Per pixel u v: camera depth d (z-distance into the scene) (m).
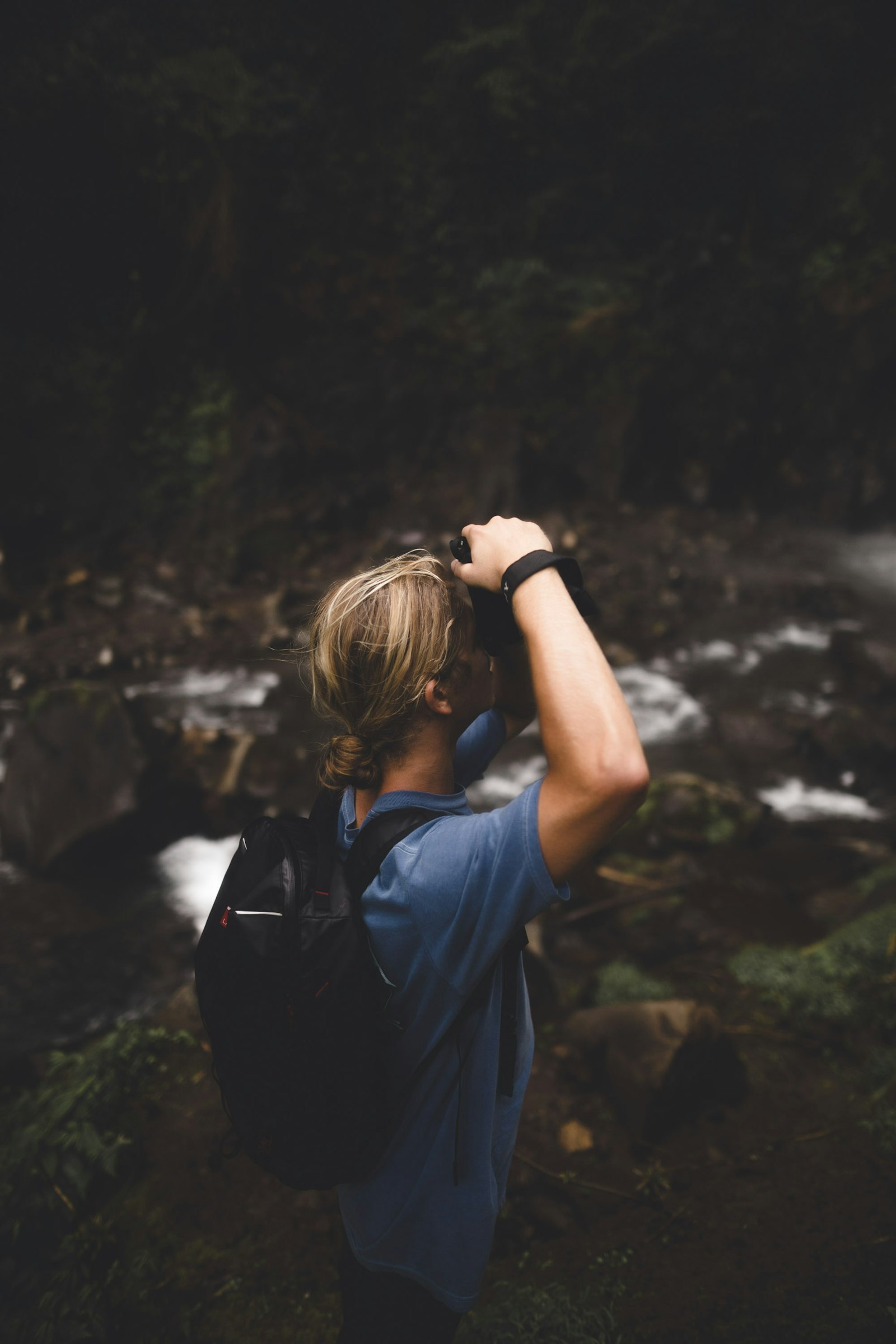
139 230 9.70
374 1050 1.14
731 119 9.93
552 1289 2.02
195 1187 2.38
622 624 7.40
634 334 9.86
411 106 10.03
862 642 6.45
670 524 9.45
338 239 9.95
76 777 4.49
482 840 1.05
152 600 7.90
